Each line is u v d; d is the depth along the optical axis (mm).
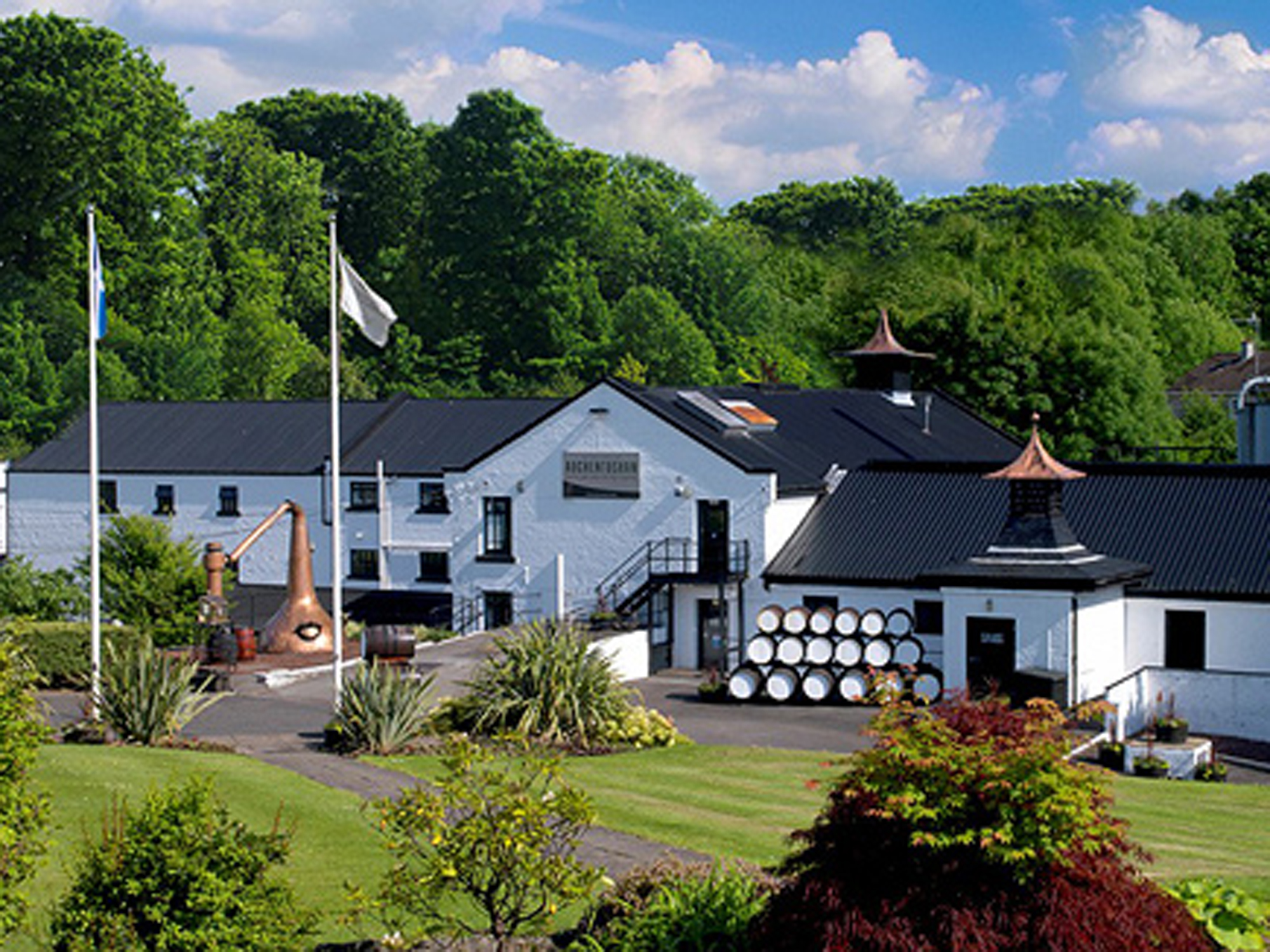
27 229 104125
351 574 64812
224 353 102562
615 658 43625
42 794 17422
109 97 104812
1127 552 43000
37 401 96500
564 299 112312
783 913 13375
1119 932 12469
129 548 47219
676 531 49031
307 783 26047
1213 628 40688
